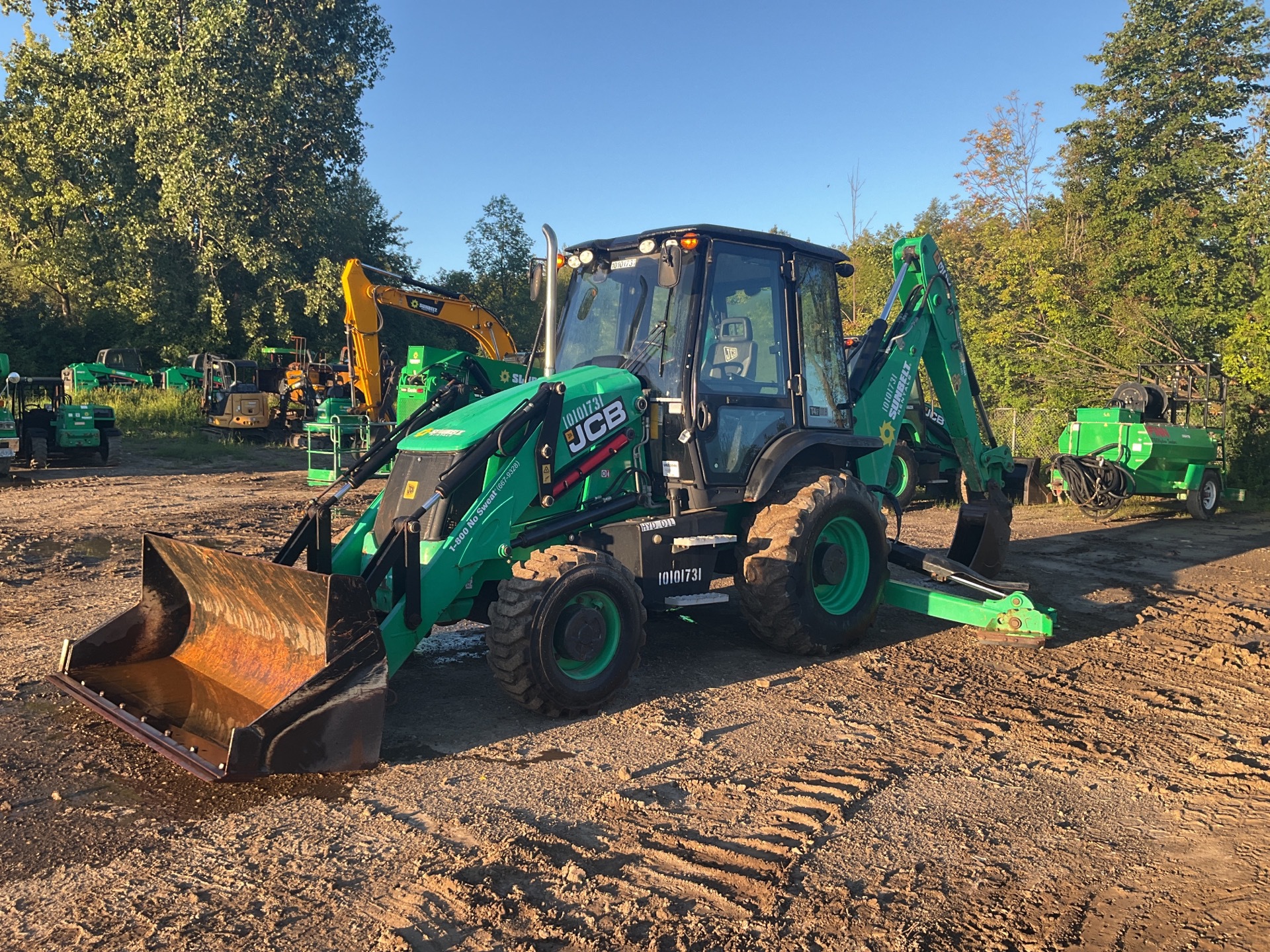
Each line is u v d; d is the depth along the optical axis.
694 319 5.72
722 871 3.48
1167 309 20.44
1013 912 3.23
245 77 32.06
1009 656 6.49
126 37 33.47
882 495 7.29
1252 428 17.02
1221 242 21.02
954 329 8.38
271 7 34.78
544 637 4.86
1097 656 6.51
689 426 5.68
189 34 31.95
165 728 4.36
